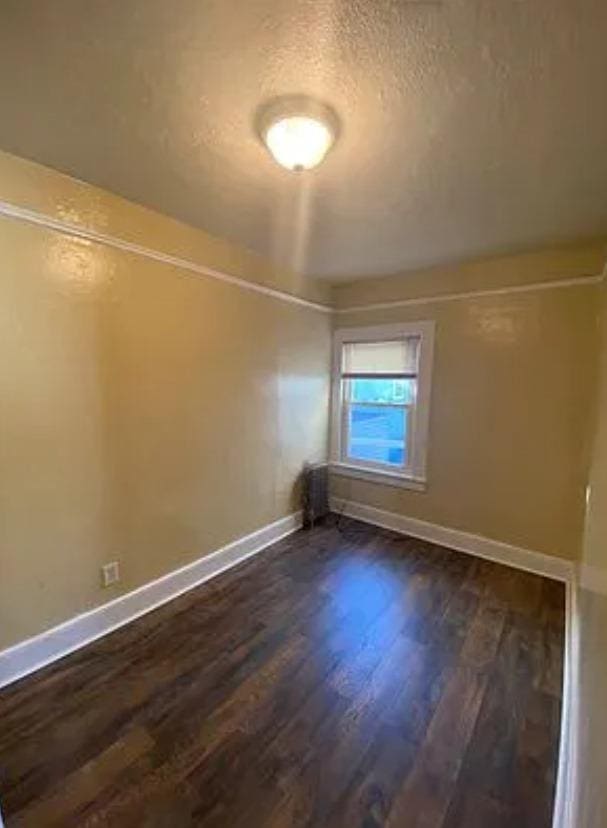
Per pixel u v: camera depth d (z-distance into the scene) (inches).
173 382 96.9
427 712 66.2
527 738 61.7
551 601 99.6
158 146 66.0
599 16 40.8
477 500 125.0
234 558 117.4
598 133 60.1
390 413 144.2
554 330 110.2
